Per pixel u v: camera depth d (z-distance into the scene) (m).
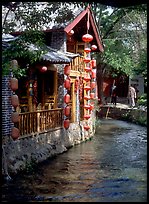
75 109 18.20
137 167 12.41
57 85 16.52
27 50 10.98
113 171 11.83
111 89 35.69
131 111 27.34
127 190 9.60
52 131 14.85
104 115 30.45
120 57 28.30
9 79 11.91
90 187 9.95
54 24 15.54
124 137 19.69
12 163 11.19
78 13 15.93
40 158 12.95
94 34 19.38
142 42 28.42
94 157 14.18
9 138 11.84
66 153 14.98
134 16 27.22
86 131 18.75
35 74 14.74
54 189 9.73
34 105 14.77
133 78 33.69
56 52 15.49
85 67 17.56
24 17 13.62
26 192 9.42
